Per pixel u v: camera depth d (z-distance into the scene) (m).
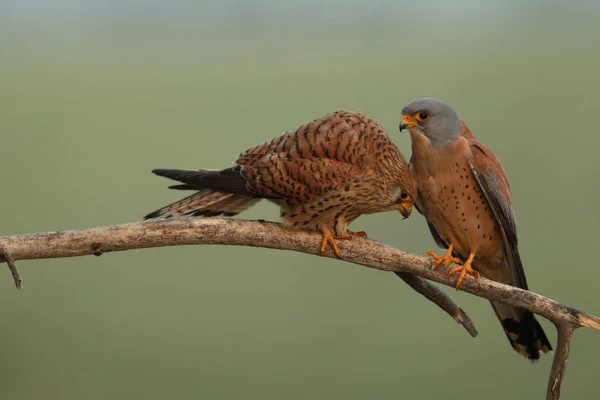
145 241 5.98
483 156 7.22
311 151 6.39
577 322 6.13
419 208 7.72
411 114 7.17
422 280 6.74
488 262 7.71
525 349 7.48
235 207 6.88
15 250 5.77
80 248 5.89
